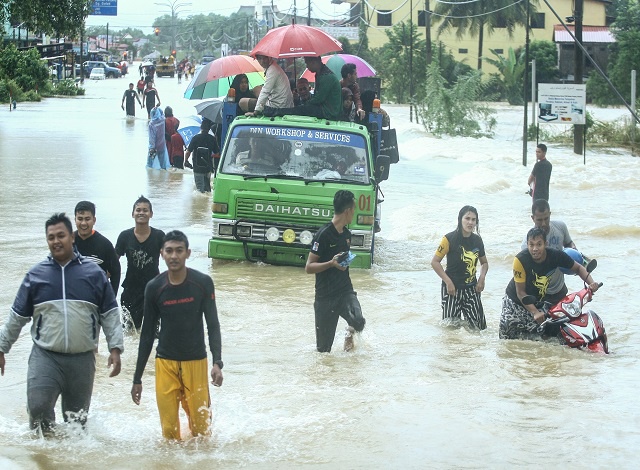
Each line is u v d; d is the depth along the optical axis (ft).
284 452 20.31
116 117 140.87
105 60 416.05
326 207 40.55
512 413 23.03
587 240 51.31
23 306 20.13
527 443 20.94
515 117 176.04
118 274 27.53
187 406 20.70
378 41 262.88
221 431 21.52
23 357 27.99
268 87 44.34
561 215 60.23
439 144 115.65
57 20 131.64
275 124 42.14
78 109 158.71
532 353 29.19
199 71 62.75
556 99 91.25
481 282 31.94
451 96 132.16
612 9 276.62
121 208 57.11
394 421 22.36
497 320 33.94
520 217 58.34
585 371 27.12
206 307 20.54
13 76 193.47
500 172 83.82
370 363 27.86
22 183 67.77
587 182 77.25
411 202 65.41
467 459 19.99
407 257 45.93
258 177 41.11
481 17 233.76
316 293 28.84
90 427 21.49
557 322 29.94
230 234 41.34
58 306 20.10
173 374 20.45
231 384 25.38
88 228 26.94
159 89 236.63
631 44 202.80
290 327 32.07
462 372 26.91
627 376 26.58
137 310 30.53
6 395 24.22
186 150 75.97
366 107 47.01
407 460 19.93
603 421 22.40
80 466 19.17
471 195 69.51
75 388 20.57
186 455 20.01
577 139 105.91
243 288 37.60
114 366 20.58
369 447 20.67
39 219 52.60
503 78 242.58
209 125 64.80
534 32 255.50
